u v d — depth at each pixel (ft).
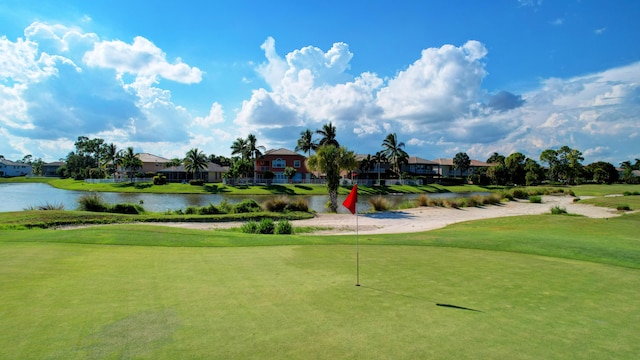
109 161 331.36
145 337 16.42
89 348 15.17
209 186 251.80
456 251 41.70
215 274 28.53
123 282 25.29
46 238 43.93
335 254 38.60
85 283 24.66
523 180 357.20
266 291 24.12
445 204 125.59
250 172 290.56
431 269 31.83
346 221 89.71
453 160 410.93
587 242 48.62
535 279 28.96
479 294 24.59
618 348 16.71
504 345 16.67
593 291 25.90
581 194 202.39
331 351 15.56
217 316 19.26
